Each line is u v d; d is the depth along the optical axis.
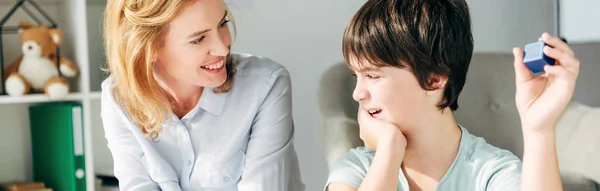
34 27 1.92
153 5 1.16
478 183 1.05
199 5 1.16
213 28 1.17
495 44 2.40
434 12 1.01
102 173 2.10
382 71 1.02
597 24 2.17
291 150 1.43
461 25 1.03
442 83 1.03
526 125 0.96
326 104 1.52
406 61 1.00
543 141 0.94
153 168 1.36
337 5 2.22
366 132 1.08
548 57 0.89
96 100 2.20
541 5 2.45
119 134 1.39
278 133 1.35
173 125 1.34
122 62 1.24
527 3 2.43
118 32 1.23
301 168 2.23
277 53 2.17
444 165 1.08
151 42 1.19
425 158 1.08
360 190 1.03
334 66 1.60
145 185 1.38
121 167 1.39
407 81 1.02
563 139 1.55
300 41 2.19
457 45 1.03
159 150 1.38
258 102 1.34
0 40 1.98
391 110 1.04
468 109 1.64
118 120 1.37
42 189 1.96
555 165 0.95
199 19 1.16
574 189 1.49
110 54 1.29
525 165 0.96
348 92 1.56
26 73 1.90
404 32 1.00
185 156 1.37
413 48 1.00
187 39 1.17
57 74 1.95
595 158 1.48
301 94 2.20
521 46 2.44
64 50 2.07
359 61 1.04
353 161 1.14
